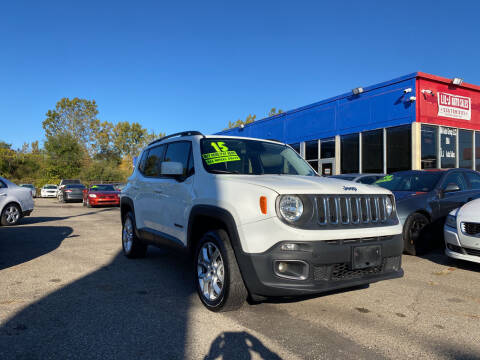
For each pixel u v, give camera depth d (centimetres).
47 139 4609
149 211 506
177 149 471
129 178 613
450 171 686
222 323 325
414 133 1268
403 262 563
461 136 1392
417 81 1270
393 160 1344
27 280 462
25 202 1098
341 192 331
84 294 405
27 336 296
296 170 451
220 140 443
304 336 299
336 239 311
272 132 1973
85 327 315
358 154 1481
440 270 515
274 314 347
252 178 361
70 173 4525
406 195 629
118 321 328
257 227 311
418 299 394
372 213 347
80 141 6375
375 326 320
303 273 303
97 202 1844
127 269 520
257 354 268
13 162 4909
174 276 482
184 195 412
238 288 330
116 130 6481
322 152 1658
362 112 1457
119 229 970
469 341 292
